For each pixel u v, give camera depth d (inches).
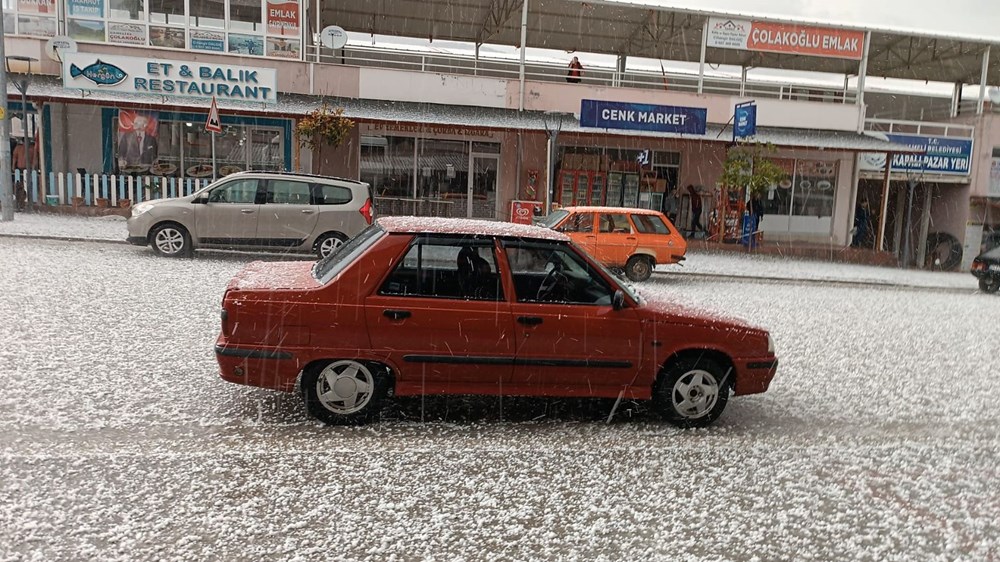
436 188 856.3
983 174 985.5
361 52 988.6
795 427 216.7
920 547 142.0
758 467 180.1
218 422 190.4
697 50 1029.8
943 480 177.2
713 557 133.3
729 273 633.0
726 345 209.8
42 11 733.9
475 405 220.7
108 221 654.5
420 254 195.9
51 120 749.9
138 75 717.9
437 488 156.6
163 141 781.3
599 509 150.8
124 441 173.3
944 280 739.4
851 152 934.4
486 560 128.0
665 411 209.9
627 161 897.5
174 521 135.7
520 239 202.5
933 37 916.0
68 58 698.2
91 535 129.0
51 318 289.4
